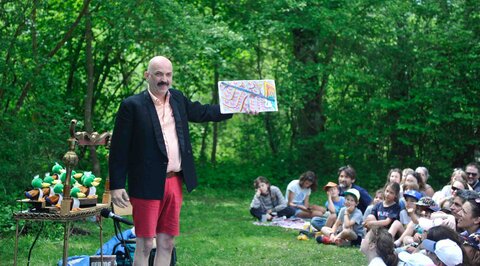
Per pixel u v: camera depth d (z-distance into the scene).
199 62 16.66
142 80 17.67
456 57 18.28
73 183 5.73
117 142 5.10
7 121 11.28
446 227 4.94
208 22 14.80
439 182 18.89
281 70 18.75
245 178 18.14
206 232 10.46
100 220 6.17
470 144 18.67
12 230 9.16
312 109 19.55
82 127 12.66
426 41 18.56
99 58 16.70
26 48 11.44
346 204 9.47
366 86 19.11
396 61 18.88
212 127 21.19
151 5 13.20
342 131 18.83
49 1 14.31
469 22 18.50
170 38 13.59
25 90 11.95
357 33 18.25
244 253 8.68
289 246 9.28
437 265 4.82
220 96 5.41
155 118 5.12
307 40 18.84
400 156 19.25
